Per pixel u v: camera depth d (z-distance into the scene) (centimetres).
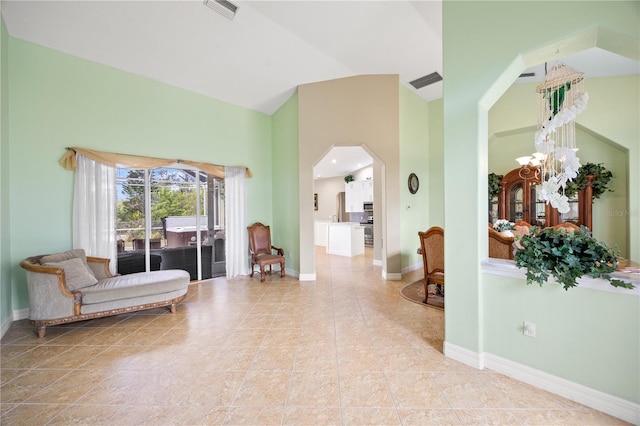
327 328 283
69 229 341
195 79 418
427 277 355
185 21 298
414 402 172
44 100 324
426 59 407
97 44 328
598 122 394
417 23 316
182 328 288
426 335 265
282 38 336
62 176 336
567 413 160
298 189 486
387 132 468
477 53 204
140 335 272
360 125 468
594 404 163
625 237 402
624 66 356
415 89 525
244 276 510
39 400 177
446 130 222
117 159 371
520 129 456
